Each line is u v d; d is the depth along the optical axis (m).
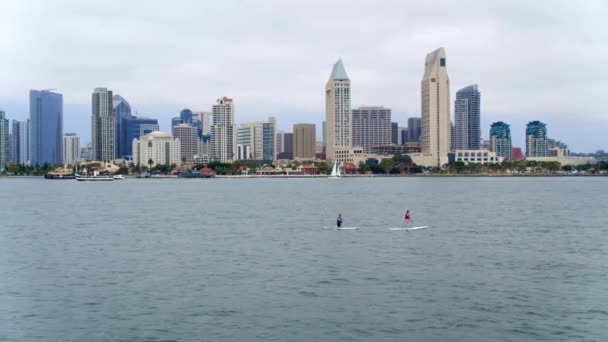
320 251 108.62
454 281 82.25
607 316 65.44
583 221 159.00
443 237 127.00
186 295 75.19
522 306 69.44
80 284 81.69
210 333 60.94
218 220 168.12
